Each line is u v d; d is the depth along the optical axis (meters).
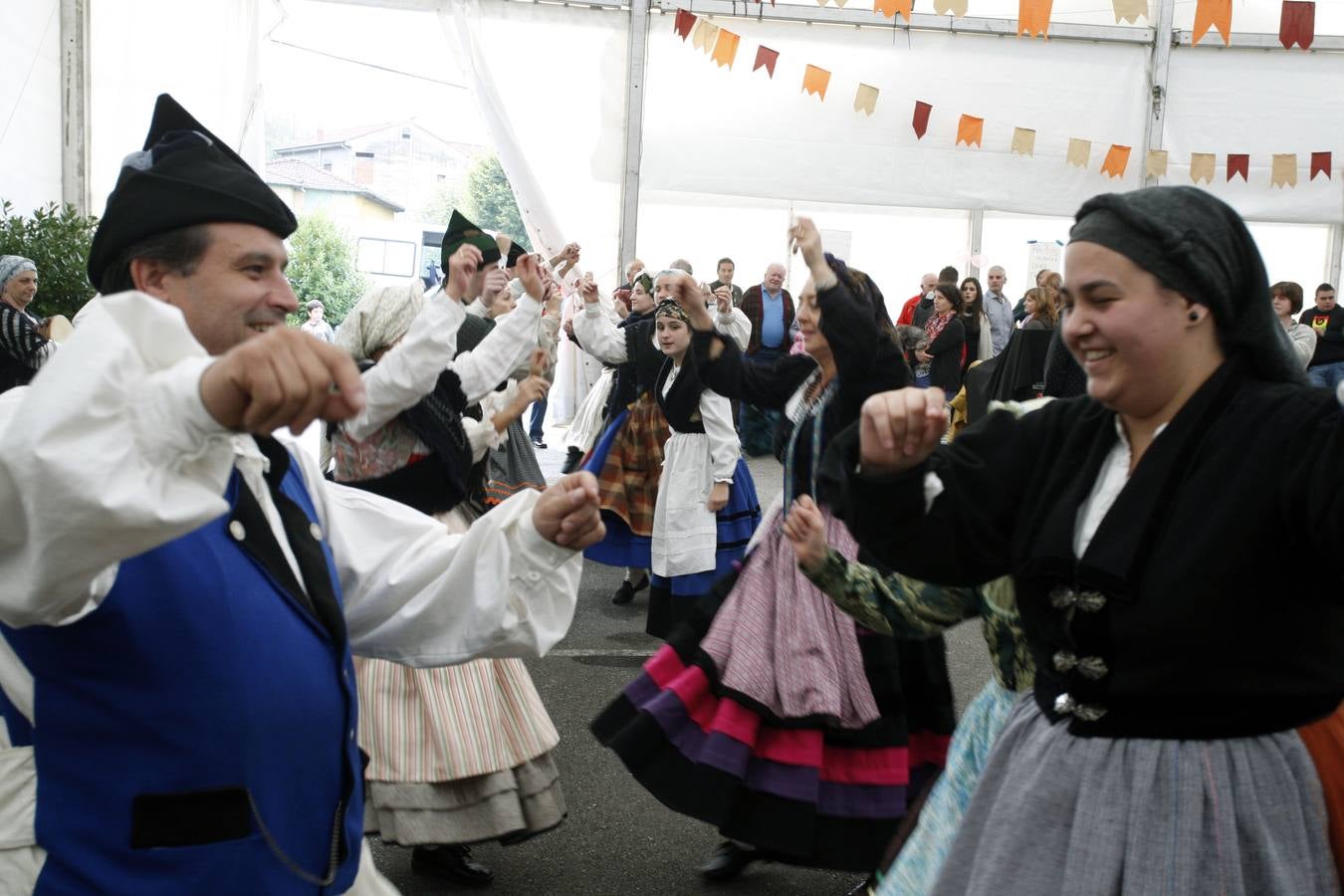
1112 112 12.99
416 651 1.61
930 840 1.95
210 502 1.04
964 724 2.02
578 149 12.53
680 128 12.66
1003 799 1.48
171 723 1.27
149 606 1.26
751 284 13.05
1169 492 1.39
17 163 11.33
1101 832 1.38
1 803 1.28
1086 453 1.52
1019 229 13.39
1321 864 1.37
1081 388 5.59
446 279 2.76
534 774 3.00
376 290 3.17
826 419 3.04
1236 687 1.35
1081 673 1.43
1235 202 13.23
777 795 2.87
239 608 1.33
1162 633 1.36
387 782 2.85
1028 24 9.37
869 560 2.93
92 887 1.25
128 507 0.99
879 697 2.96
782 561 3.05
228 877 1.29
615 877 3.26
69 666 1.25
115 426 1.00
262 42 12.21
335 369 0.98
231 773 1.29
